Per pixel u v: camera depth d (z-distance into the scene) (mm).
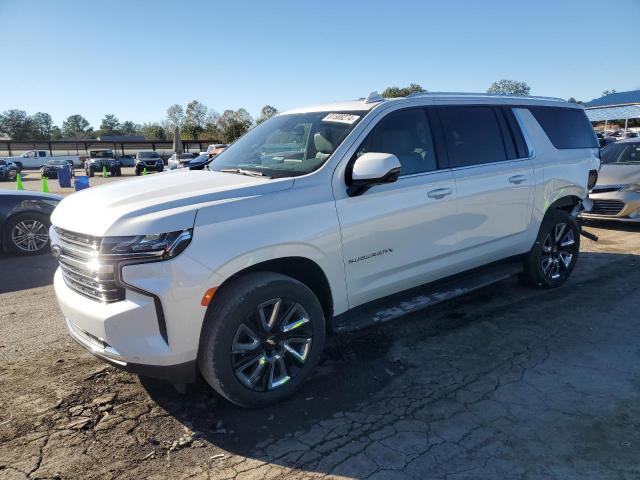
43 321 4820
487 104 4781
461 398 3336
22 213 7785
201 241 2871
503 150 4773
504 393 3389
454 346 4125
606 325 4484
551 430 2967
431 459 2729
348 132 3701
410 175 3941
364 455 2773
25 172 44750
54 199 8156
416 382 3561
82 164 53062
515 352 3996
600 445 2822
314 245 3307
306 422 3102
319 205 3361
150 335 2826
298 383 3348
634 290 5395
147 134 101000
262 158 4012
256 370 3146
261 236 3064
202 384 3562
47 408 3248
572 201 5574
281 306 3221
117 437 2949
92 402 3320
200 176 3754
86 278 3004
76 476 2619
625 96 43562
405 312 3865
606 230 8594
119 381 3598
